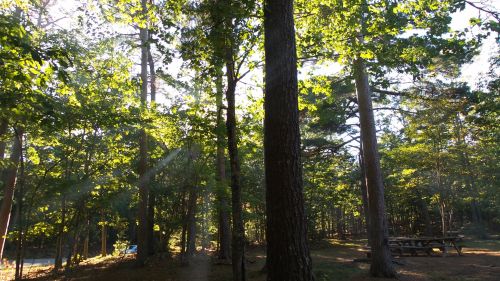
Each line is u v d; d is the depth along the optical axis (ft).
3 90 22.70
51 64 19.04
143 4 39.32
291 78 17.81
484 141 62.64
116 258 67.00
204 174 47.52
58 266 51.31
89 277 44.62
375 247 41.70
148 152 57.62
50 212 44.55
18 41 17.95
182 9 23.50
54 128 31.81
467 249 70.13
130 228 115.34
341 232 127.44
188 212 50.83
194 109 38.01
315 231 98.17
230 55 25.38
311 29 30.09
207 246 71.56
